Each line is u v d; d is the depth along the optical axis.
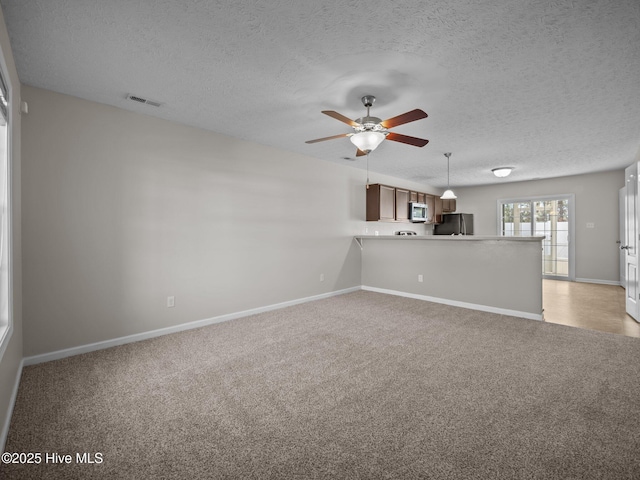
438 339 3.02
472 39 1.84
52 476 1.33
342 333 3.21
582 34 1.78
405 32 1.78
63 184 2.59
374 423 1.71
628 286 3.97
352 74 2.25
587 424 1.68
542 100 2.68
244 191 3.85
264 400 1.94
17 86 2.14
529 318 3.74
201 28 1.75
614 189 5.90
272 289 4.18
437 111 2.92
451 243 4.45
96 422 1.71
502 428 1.65
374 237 5.27
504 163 5.11
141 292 3.02
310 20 1.68
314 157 4.75
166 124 3.18
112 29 1.75
